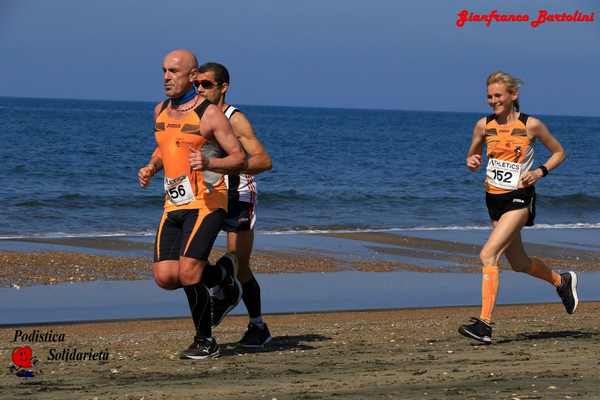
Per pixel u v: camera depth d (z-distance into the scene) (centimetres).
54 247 3188
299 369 1211
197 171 1232
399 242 3541
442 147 13212
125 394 1017
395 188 6456
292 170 8081
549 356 1263
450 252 3316
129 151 9300
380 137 16425
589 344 1412
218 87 1323
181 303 2203
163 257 1282
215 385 1073
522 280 2647
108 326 1870
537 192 6675
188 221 1261
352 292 2412
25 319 1961
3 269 2628
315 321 1945
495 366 1168
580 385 982
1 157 7756
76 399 993
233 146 1230
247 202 1380
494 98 1419
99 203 4722
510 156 1433
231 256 1371
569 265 3058
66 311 2077
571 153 12519
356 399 929
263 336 1473
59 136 11700
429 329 1755
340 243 3447
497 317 1983
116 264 2786
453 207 5250
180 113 1244
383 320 1967
